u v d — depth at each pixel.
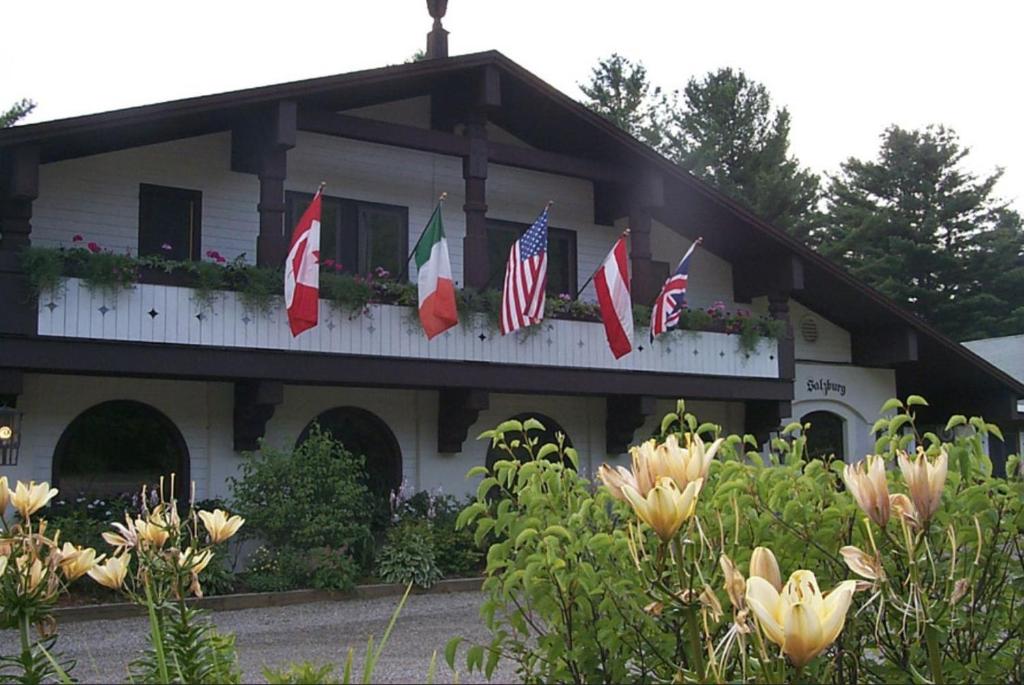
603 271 17.23
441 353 17.11
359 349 16.41
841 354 23.45
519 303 16.61
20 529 4.63
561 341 18.30
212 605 13.31
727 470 4.62
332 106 17.84
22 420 15.30
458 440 18.44
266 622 12.31
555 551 4.35
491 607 4.70
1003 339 31.14
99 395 15.95
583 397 20.44
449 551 16.00
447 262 15.98
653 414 20.75
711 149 44.72
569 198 20.59
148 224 16.72
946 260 44.72
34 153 14.27
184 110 15.21
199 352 15.22
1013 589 4.68
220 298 15.43
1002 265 45.69
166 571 4.29
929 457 4.60
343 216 18.34
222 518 4.43
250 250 17.39
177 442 16.48
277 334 15.78
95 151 16.03
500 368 17.64
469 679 7.67
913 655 4.27
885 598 3.82
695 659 3.16
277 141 15.86
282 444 17.25
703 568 4.15
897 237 45.34
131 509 15.25
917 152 46.81
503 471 4.81
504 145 18.16
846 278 21.58
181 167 16.97
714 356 19.98
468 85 17.91
